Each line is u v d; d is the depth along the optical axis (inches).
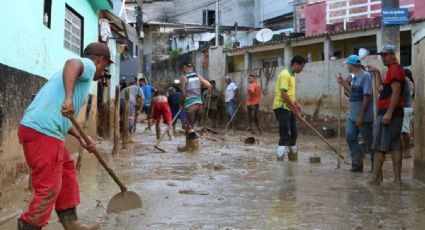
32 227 139.9
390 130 255.9
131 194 189.8
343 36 688.4
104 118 528.4
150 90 678.5
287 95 357.4
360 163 309.6
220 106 919.7
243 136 653.9
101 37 503.5
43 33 304.8
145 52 1379.2
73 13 405.1
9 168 236.1
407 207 203.3
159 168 315.0
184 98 431.8
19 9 253.8
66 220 158.9
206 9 1517.0
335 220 180.7
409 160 375.9
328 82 689.0
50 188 141.2
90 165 323.3
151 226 169.9
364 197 224.4
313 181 269.6
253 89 712.4
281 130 367.2
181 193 229.3
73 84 139.3
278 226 171.8
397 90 249.4
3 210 187.0
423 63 261.3
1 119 223.6
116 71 577.6
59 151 142.5
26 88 265.6
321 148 492.1
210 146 490.3
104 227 167.8
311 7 819.4
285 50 792.3
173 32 1349.7
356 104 309.1
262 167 329.1
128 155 389.7
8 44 236.2
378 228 169.8
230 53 924.6
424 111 260.2
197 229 166.7
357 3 745.0
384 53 255.4
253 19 1469.0
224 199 217.0
